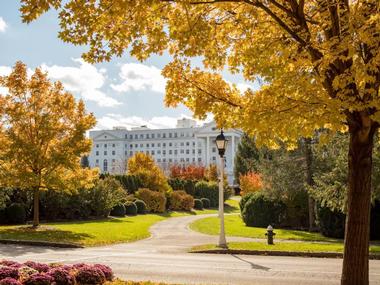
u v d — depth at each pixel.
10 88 24.44
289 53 6.69
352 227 6.47
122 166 109.25
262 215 30.05
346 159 20.70
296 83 6.81
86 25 6.30
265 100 7.09
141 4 6.19
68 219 33.41
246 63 8.08
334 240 21.25
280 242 19.47
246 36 7.91
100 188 35.66
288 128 7.43
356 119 6.55
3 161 24.06
